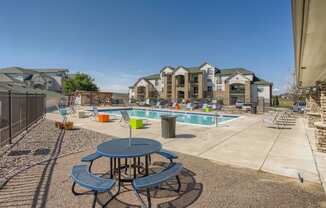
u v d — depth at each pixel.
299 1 2.28
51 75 54.31
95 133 9.22
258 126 11.75
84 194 3.54
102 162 5.22
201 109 26.88
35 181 4.06
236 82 40.66
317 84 10.23
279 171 4.67
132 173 4.48
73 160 5.44
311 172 4.61
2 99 7.13
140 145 4.11
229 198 3.42
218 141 7.70
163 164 5.14
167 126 8.24
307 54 4.76
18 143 7.32
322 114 6.73
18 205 3.17
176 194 3.55
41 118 14.64
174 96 45.62
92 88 55.00
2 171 4.61
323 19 2.73
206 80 45.81
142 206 3.02
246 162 5.29
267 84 39.84
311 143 7.47
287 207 3.16
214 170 4.71
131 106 31.97
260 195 3.52
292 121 14.27
